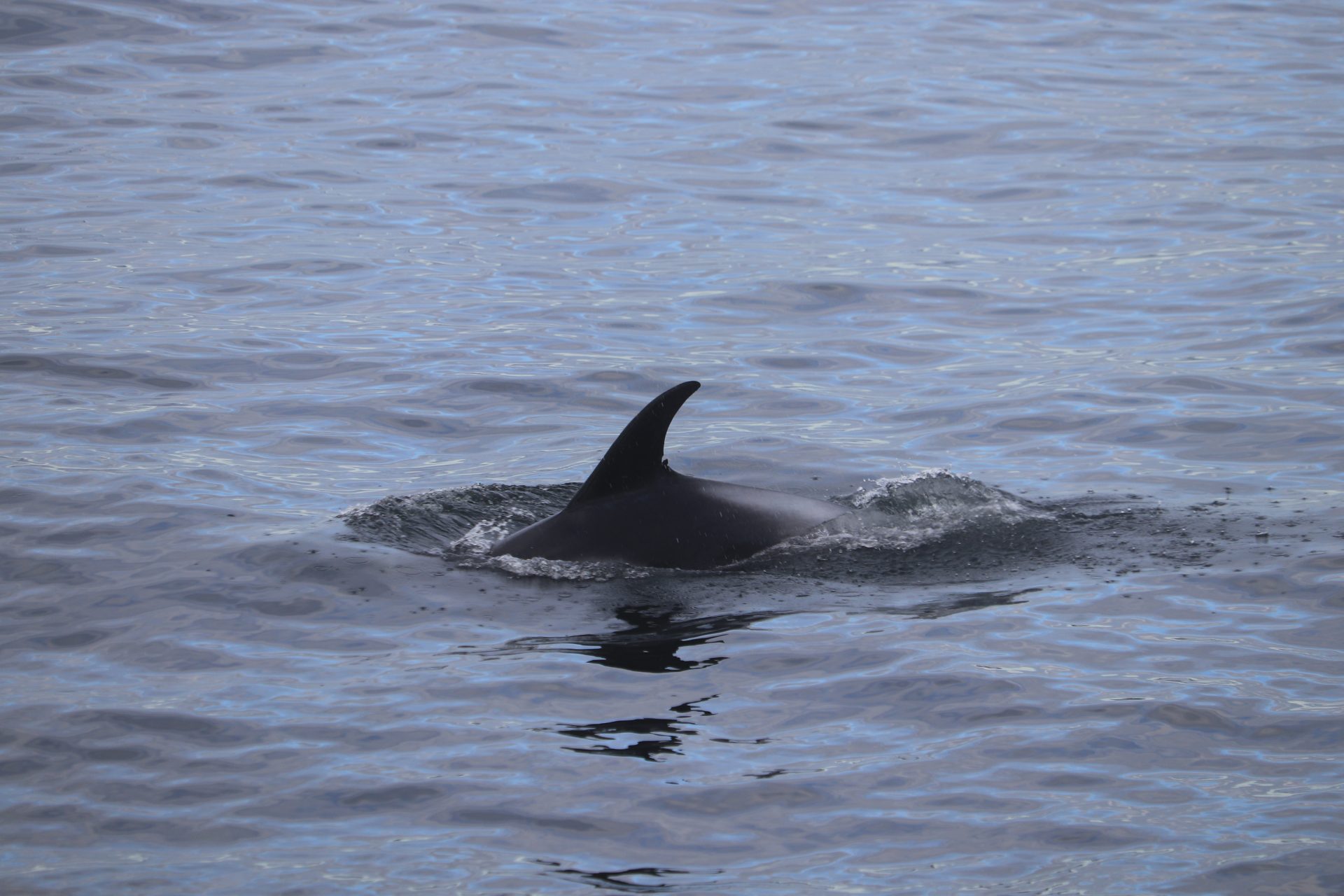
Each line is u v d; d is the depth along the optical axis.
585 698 32.53
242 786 28.95
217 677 33.50
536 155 89.69
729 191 84.00
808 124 97.06
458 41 114.12
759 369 58.94
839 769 29.55
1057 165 88.62
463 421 53.19
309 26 115.94
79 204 78.12
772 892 25.50
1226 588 38.16
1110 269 70.94
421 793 28.69
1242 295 66.50
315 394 55.22
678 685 33.12
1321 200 80.38
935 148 92.69
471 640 35.41
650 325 63.81
